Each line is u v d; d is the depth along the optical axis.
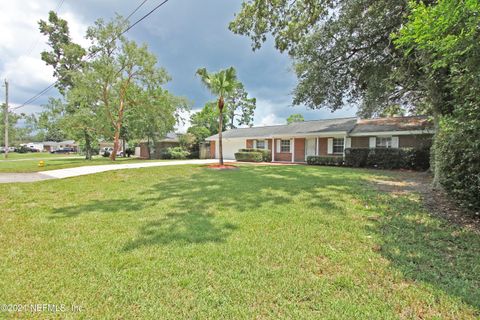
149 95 20.50
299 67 11.93
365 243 3.22
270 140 21.94
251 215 4.42
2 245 3.15
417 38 3.61
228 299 2.06
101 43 18.03
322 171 11.15
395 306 1.98
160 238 3.36
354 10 8.86
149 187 7.26
